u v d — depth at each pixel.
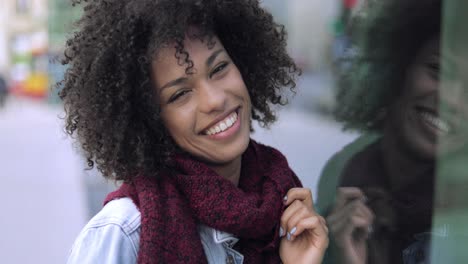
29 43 23.31
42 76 23.08
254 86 1.41
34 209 5.28
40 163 7.73
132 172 1.19
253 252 1.24
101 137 1.21
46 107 19.83
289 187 1.29
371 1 1.56
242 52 1.37
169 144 1.19
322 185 1.71
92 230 1.13
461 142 1.30
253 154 1.32
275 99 1.46
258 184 1.29
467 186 1.30
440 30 1.37
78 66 1.20
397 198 1.50
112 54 1.16
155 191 1.15
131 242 1.11
